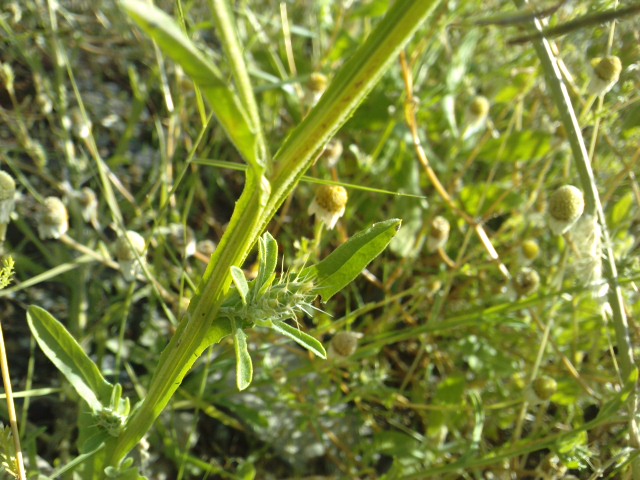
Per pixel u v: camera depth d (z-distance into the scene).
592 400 0.17
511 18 0.08
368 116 0.22
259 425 0.17
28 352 0.18
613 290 0.13
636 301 0.19
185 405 0.16
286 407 0.18
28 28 0.24
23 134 0.20
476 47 0.27
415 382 0.19
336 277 0.09
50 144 0.23
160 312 0.20
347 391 0.19
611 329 0.18
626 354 0.13
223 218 0.24
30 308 0.10
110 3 0.27
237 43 0.05
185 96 0.23
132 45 0.26
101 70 0.27
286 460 0.17
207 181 0.24
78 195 0.18
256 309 0.08
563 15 0.17
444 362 0.20
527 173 0.22
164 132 0.25
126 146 0.22
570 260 0.18
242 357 0.08
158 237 0.20
